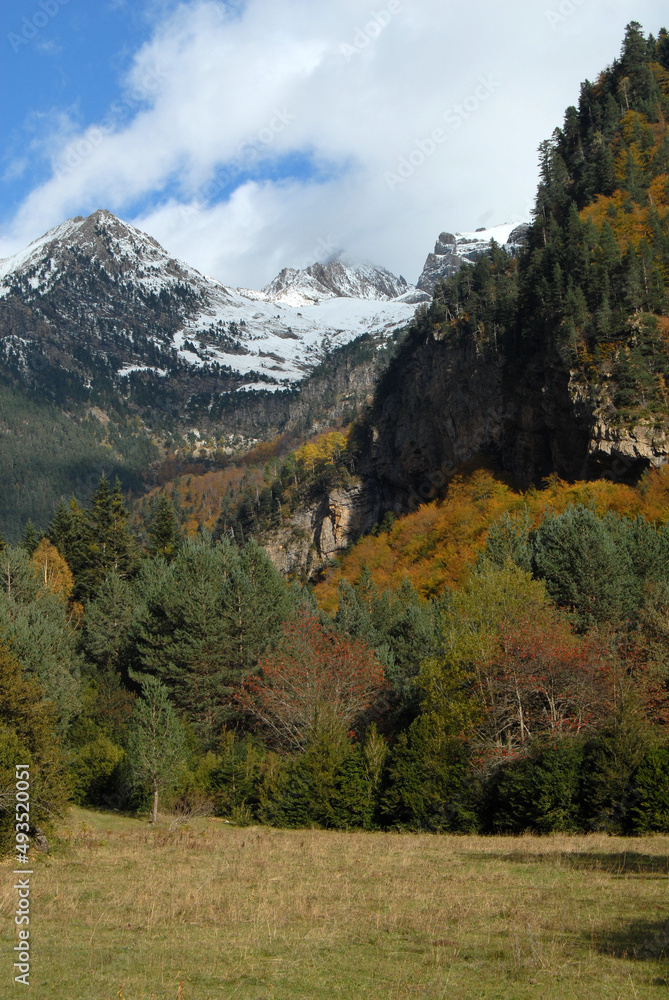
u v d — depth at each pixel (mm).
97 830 35375
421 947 14875
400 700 49875
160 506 97000
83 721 49938
